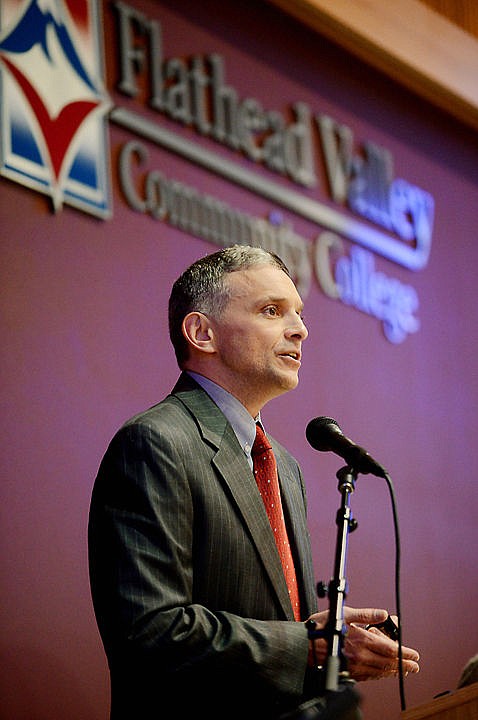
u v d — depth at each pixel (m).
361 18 6.91
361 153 6.96
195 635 2.58
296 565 3.03
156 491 2.75
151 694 2.66
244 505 2.84
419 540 6.38
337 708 2.03
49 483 4.75
